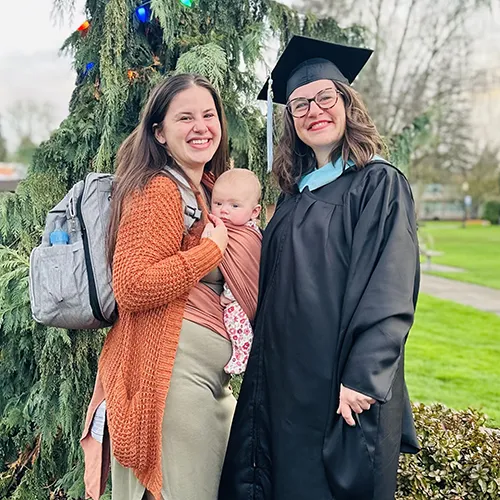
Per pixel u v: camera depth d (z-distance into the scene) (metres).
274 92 2.28
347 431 1.70
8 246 2.79
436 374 5.97
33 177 2.74
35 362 2.96
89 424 1.99
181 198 1.82
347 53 2.04
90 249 1.82
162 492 1.85
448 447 2.72
